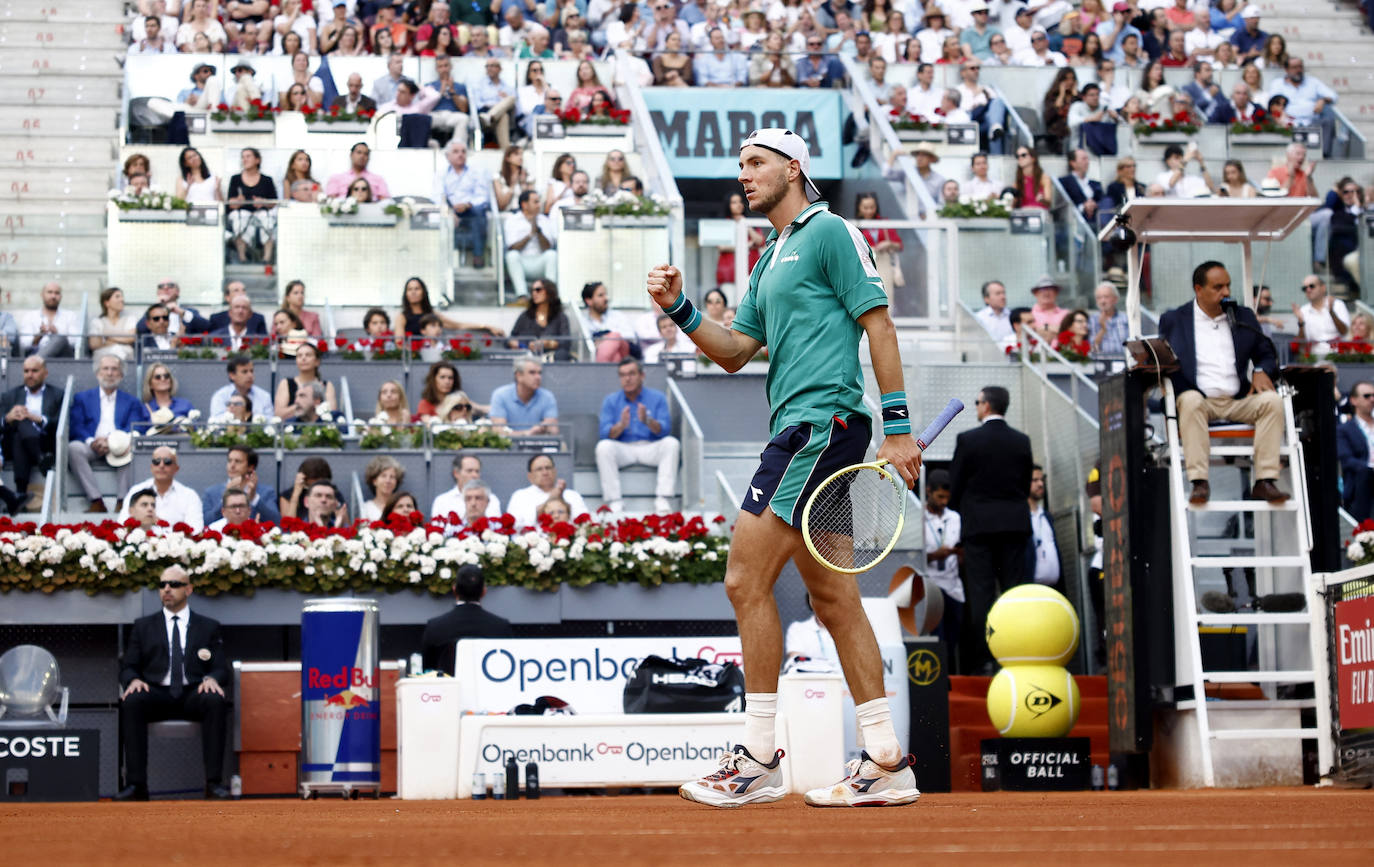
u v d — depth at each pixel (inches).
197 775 567.5
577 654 520.7
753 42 1196.5
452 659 546.9
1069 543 712.4
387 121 1039.0
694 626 634.2
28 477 722.2
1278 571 510.0
